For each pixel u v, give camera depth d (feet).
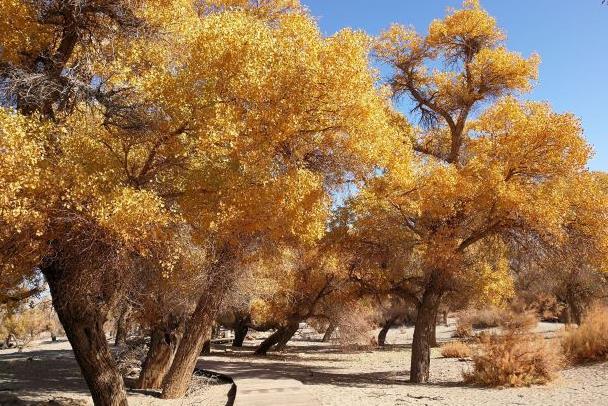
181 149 27.58
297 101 31.40
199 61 27.37
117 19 28.63
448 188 43.57
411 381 50.06
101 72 29.89
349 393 40.70
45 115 27.71
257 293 82.48
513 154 44.65
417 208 44.75
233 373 54.39
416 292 56.54
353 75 32.40
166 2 30.91
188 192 29.76
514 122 44.55
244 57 27.58
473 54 55.21
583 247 46.14
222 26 27.94
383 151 39.68
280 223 33.73
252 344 140.46
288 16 36.81
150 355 50.31
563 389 39.27
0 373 66.18
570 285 97.60
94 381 30.04
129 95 28.50
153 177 29.48
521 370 43.32
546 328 116.98
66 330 29.68
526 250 48.08
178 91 26.17
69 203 24.35
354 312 90.38
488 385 43.98
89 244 26.25
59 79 27.30
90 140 26.35
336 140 36.86
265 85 29.19
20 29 26.32
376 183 44.52
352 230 50.52
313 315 92.63
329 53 32.19
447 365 66.03
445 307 128.47
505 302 96.22
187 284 40.06
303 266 81.35
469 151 53.21
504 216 45.96
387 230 49.08
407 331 184.44
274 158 34.68
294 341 147.95
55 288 28.86
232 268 40.42
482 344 48.93
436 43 54.75
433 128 59.62
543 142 43.70
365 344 97.71
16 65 26.53
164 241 28.37
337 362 76.48
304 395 38.83
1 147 20.98
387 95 46.01
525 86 52.29
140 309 45.57
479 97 53.67
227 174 29.68
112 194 24.52
